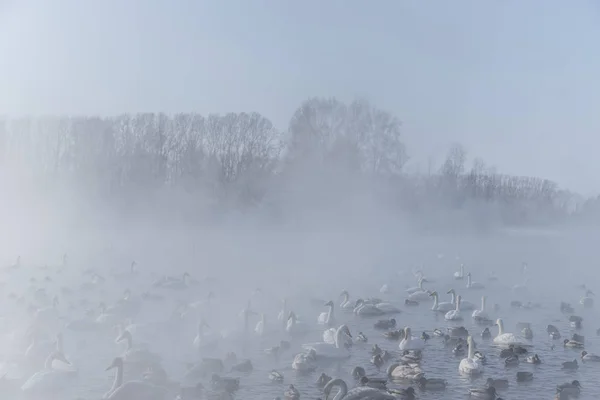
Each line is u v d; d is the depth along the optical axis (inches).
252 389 1876.2
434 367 2129.7
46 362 1975.9
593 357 2219.5
